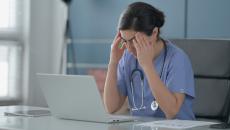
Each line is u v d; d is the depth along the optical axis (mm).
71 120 2436
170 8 4879
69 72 5586
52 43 5727
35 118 2516
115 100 2953
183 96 2715
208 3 4625
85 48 5480
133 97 2906
